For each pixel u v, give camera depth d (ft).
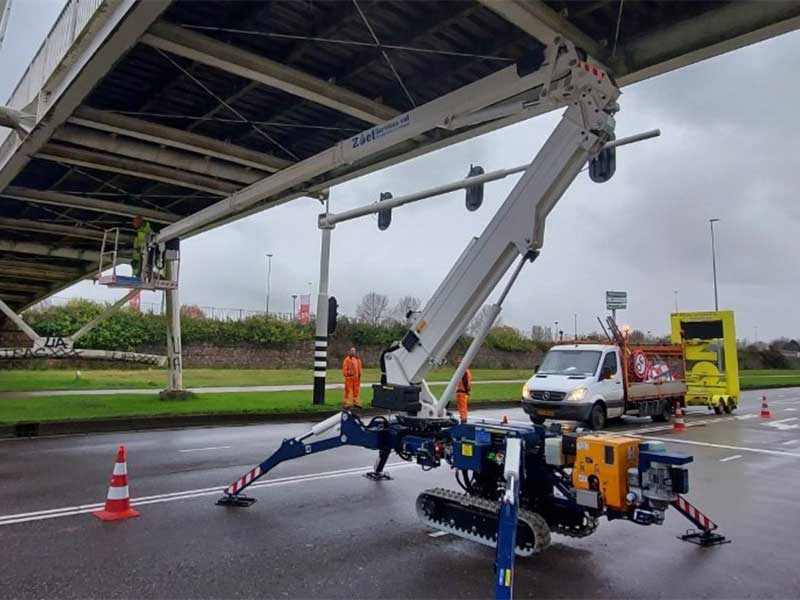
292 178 41.57
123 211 59.21
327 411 55.93
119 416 45.37
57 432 41.96
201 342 126.00
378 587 15.49
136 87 38.27
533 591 15.71
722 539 20.26
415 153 42.42
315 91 35.32
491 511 18.33
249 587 15.29
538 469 19.47
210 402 57.72
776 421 59.88
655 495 16.58
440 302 21.59
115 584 15.28
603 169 20.71
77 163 44.98
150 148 44.88
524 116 35.06
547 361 54.24
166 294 60.08
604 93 20.39
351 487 26.68
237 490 23.25
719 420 60.90
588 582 16.38
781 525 22.39
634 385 54.54
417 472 30.07
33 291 101.45
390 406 22.03
